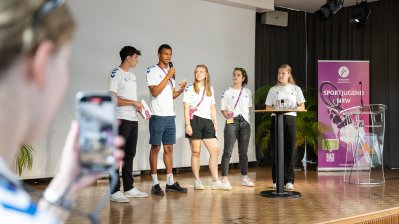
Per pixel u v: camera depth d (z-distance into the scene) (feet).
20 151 16.33
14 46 1.34
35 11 1.36
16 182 1.37
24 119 1.45
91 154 1.66
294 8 28.35
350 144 23.24
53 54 1.47
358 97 23.52
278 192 15.20
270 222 11.18
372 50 26.71
